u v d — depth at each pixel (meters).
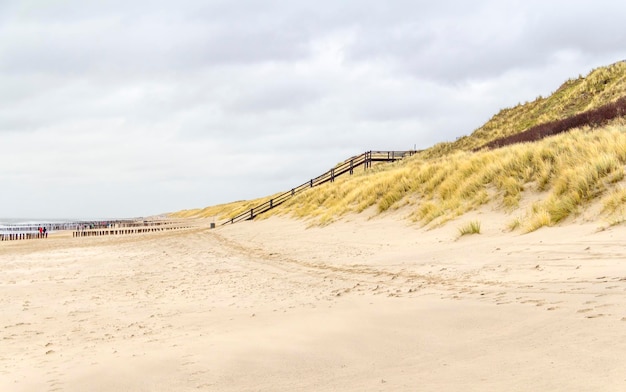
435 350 4.46
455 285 8.70
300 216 35.47
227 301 10.08
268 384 3.97
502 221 16.33
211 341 5.85
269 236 28.53
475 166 23.23
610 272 7.32
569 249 10.10
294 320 6.74
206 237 35.28
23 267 21.27
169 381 4.29
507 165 20.62
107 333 7.71
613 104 30.09
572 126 30.34
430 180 25.03
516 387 3.17
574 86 46.53
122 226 89.06
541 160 19.38
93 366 5.19
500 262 10.29
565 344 3.92
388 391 3.47
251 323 7.02
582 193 14.48
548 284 7.29
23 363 5.95
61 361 5.80
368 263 13.76
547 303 5.71
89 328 8.30
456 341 4.68
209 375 4.34
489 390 3.20
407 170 29.33
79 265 21.33
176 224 85.75
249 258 19.55
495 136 46.56
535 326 4.71
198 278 14.81
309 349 4.95
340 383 3.81
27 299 12.30
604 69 43.53
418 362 4.15
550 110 44.03
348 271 12.94
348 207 28.75
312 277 12.71
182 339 6.38
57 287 14.44
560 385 3.07
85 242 40.41
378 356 4.48
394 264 12.73
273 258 18.53
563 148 19.95
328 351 4.81
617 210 12.55
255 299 10.00
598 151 17.39
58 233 70.38
